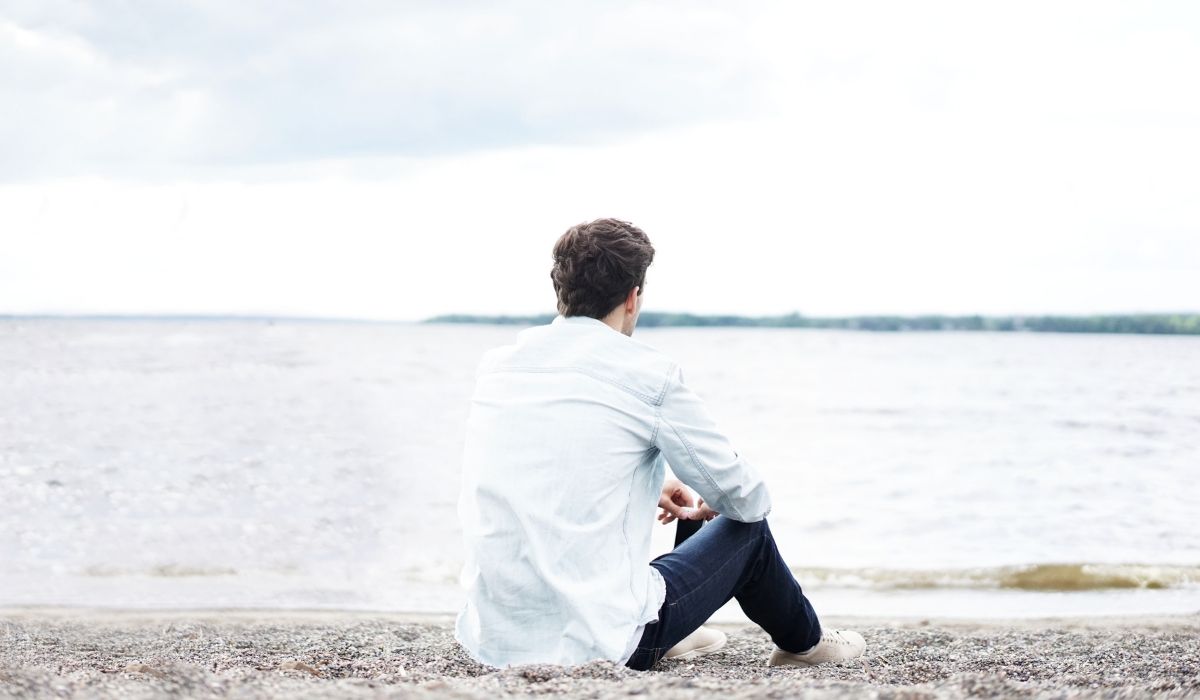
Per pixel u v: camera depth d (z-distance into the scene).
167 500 10.95
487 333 92.00
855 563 7.86
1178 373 41.53
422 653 4.17
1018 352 64.25
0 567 7.62
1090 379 37.50
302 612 5.96
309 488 11.94
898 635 4.79
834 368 46.31
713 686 1.96
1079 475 13.51
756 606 2.69
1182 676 3.21
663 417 2.23
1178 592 6.75
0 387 29.08
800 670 2.83
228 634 4.89
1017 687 2.00
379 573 7.52
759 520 2.47
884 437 19.20
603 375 2.22
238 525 9.55
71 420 20.09
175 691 1.96
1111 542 8.82
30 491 11.40
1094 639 4.71
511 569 2.19
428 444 16.84
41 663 3.54
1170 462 14.88
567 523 2.16
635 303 2.38
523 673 2.06
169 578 7.28
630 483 2.26
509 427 2.22
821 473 13.99
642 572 2.27
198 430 18.55
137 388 29.28
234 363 43.56
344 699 1.89
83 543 8.64
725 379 38.62
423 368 42.00
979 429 20.55
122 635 4.86
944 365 48.81
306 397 27.19
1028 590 6.83
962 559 8.04
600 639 2.13
